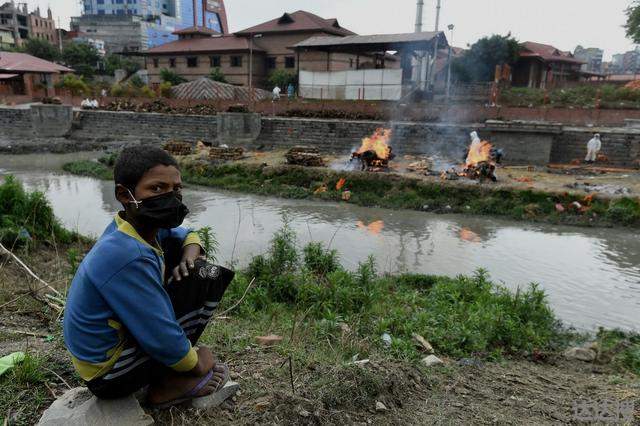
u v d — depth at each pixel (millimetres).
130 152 1922
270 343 3945
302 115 30172
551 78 47781
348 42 34406
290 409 2652
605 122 24422
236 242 12008
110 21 98250
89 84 50906
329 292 6641
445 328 5871
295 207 16578
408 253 11594
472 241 12711
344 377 3125
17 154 28578
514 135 21766
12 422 2426
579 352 5742
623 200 14898
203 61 48938
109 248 1895
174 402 2432
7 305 4812
